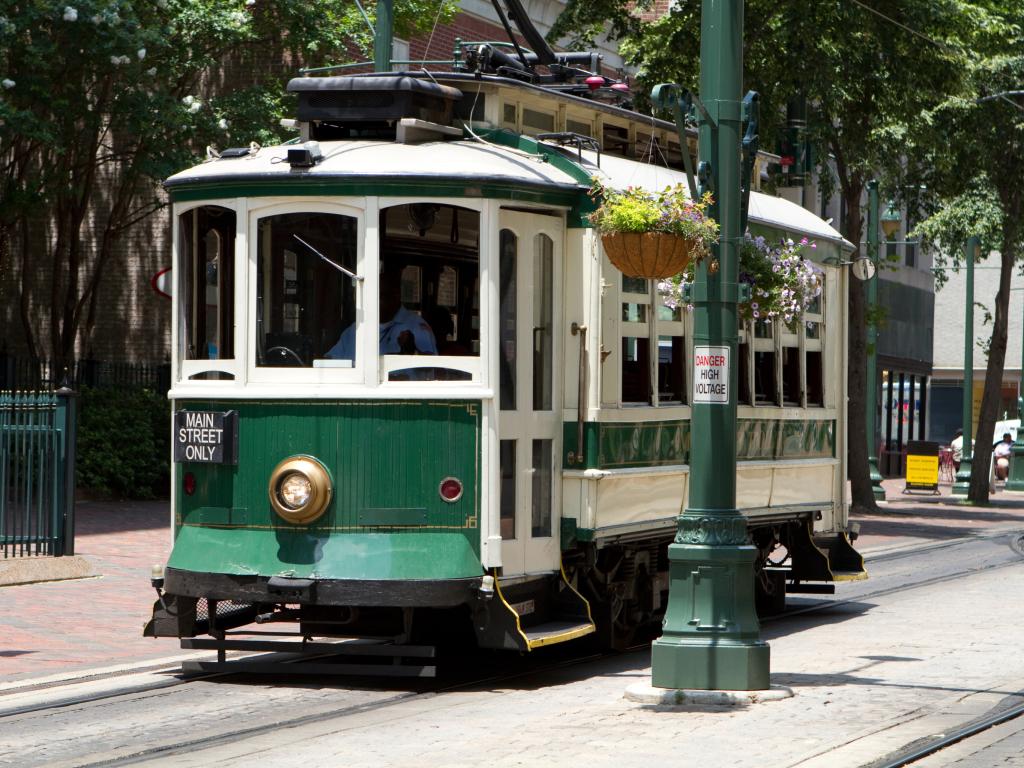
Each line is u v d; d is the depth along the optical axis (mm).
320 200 21766
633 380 24547
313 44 51031
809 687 21391
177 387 22625
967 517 63188
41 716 19406
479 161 22156
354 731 18297
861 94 52875
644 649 26484
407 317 21766
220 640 22156
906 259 102688
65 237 56094
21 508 32406
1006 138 63688
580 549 23797
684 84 52656
